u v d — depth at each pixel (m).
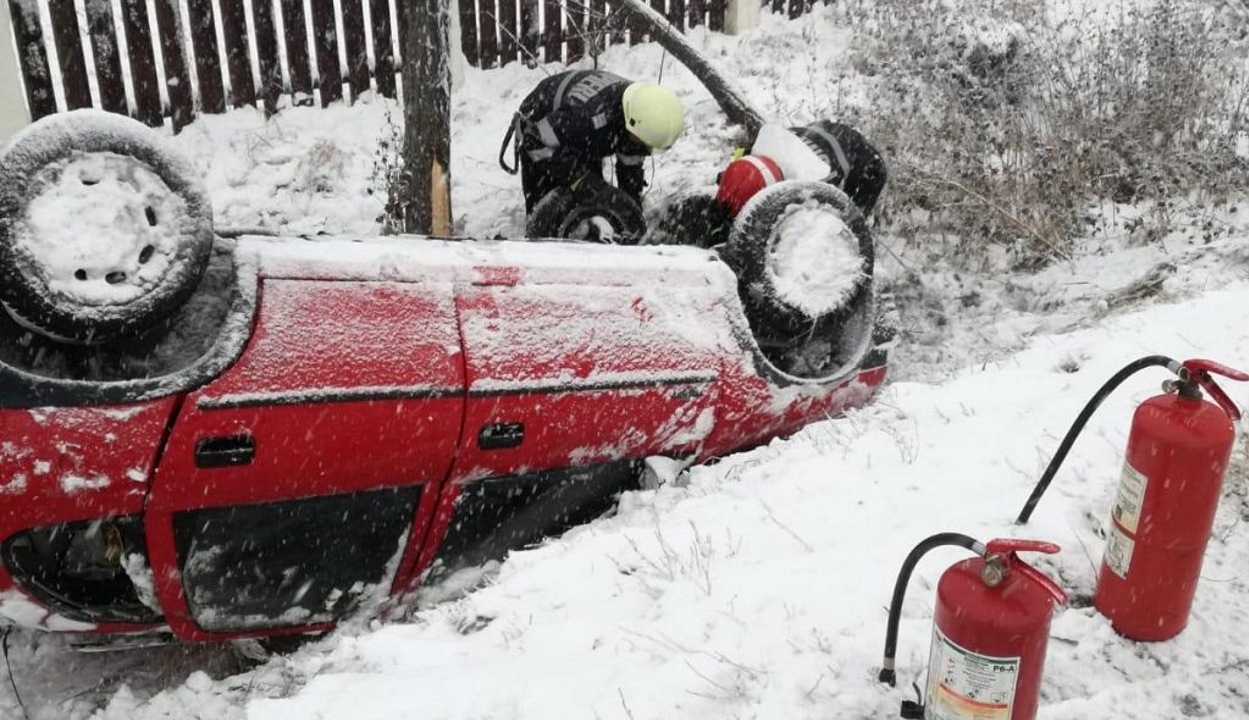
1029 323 6.95
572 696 2.96
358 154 8.34
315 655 3.91
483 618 3.59
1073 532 3.50
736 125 8.98
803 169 5.57
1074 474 3.88
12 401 3.28
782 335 5.12
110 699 4.06
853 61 10.15
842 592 3.28
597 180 6.33
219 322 4.20
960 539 2.54
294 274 3.80
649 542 3.86
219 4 8.15
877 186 6.04
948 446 4.30
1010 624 2.33
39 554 3.55
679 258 4.75
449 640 3.48
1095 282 7.21
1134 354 5.08
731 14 10.76
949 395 4.98
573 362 4.22
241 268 3.72
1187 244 7.44
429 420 3.89
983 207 7.92
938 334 7.23
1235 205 7.83
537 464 4.23
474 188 8.18
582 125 6.09
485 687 3.04
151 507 3.52
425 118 6.16
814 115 9.07
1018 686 2.40
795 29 11.03
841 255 5.11
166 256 3.58
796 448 4.62
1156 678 2.90
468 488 4.14
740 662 3.01
